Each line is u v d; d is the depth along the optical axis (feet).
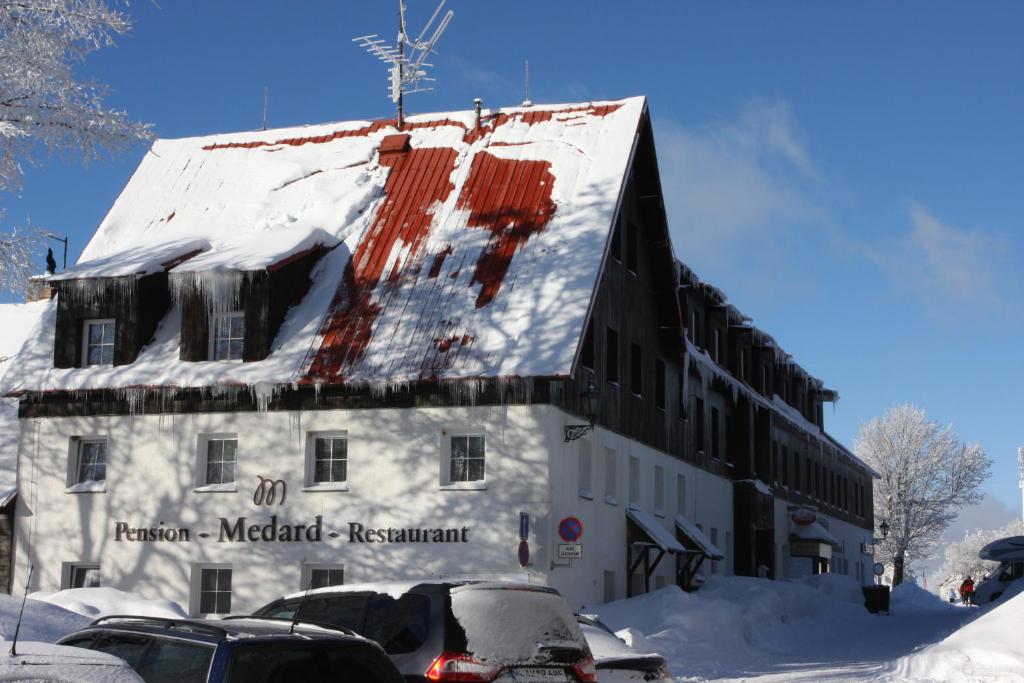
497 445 79.41
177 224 99.60
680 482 112.16
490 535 78.64
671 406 109.29
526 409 79.25
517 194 92.94
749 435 136.26
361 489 81.76
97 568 87.45
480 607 32.55
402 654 32.30
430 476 80.43
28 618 44.39
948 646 62.39
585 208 89.97
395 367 80.79
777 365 166.50
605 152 95.25
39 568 87.56
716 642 82.48
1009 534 388.16
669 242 103.19
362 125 106.93
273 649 23.12
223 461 86.02
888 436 268.21
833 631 102.06
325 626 26.18
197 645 23.58
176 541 84.94
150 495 86.07
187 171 106.22
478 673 31.42
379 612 33.55
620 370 94.89
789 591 113.70
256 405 84.64
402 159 100.78
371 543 80.94
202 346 86.22
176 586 84.53
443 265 87.97
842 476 202.69
